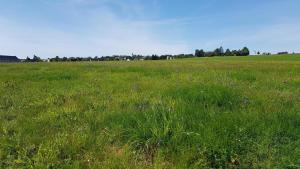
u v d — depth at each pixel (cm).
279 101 710
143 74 1616
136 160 421
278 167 389
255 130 486
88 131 527
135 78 1387
